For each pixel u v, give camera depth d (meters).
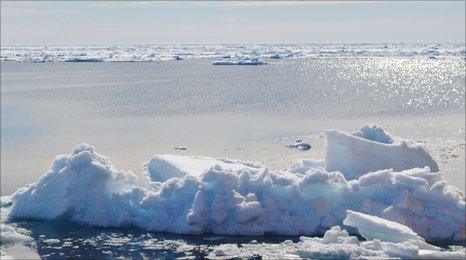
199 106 60.16
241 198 21.53
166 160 24.80
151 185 23.48
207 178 21.98
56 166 23.62
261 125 47.72
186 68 113.50
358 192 21.97
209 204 21.58
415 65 115.94
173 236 21.41
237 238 21.17
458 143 39.03
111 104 62.56
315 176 22.02
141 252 20.08
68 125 49.38
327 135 24.77
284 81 85.81
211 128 46.56
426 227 21.45
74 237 21.47
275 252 19.73
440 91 71.25
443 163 33.28
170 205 22.22
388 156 24.42
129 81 87.94
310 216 21.69
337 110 56.19
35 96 70.31
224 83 83.19
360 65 118.56
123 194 22.69
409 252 18.41
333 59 142.12
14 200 23.91
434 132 43.53
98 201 22.83
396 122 48.69
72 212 23.03
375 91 72.38
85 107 60.53
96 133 45.41
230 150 38.00
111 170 23.17
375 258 18.48
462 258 18.44
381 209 21.58
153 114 55.41
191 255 19.77
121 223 22.36
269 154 36.50
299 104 60.75
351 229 21.48
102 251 20.20
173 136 43.41
